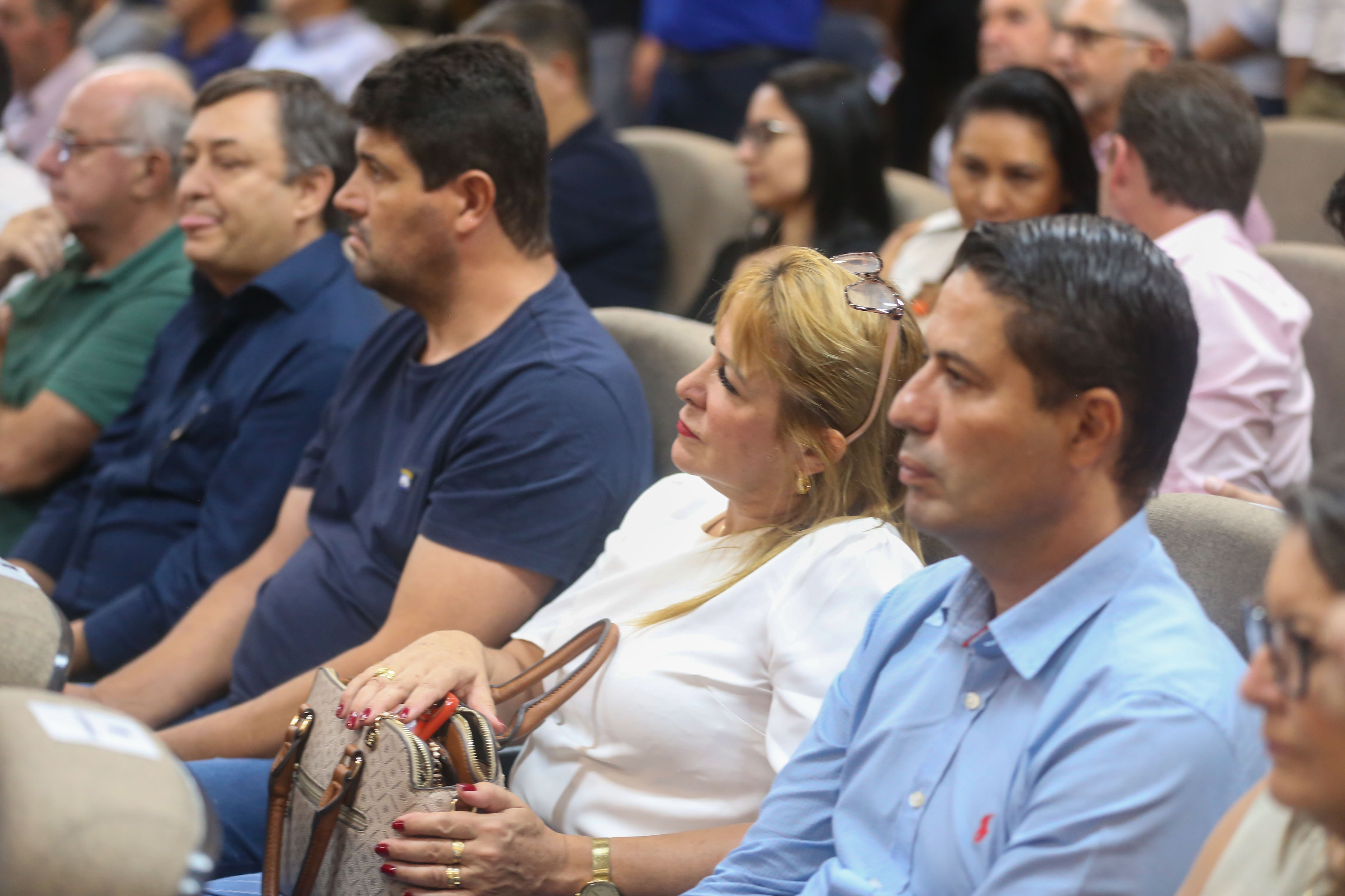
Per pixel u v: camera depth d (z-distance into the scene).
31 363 3.95
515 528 2.52
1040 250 1.48
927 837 1.60
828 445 2.05
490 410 2.57
